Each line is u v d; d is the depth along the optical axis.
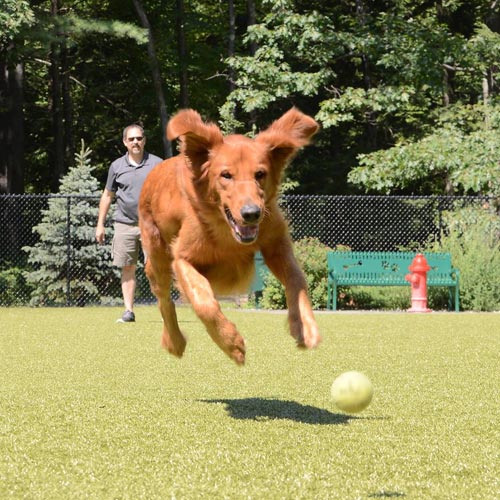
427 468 3.81
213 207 5.02
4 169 24.62
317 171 27.55
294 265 5.09
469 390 6.17
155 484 3.52
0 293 18.36
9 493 3.39
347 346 9.30
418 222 20.72
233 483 3.53
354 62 28.28
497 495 3.37
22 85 25.05
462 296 16.55
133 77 28.56
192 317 13.27
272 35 22.66
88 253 17.67
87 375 6.90
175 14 27.64
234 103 22.70
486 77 24.41
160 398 5.73
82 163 18.27
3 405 5.41
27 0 21.97
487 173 18.48
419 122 27.86
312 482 3.55
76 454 4.06
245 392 6.03
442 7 27.89
